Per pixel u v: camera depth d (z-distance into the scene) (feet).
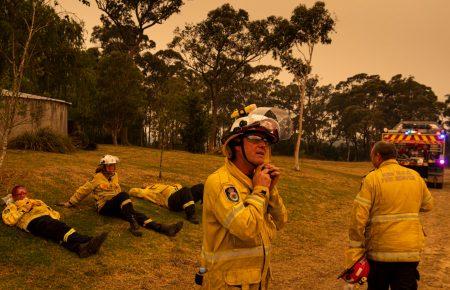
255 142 8.77
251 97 219.82
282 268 24.89
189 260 24.13
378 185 13.78
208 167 59.41
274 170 8.84
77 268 20.63
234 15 149.48
